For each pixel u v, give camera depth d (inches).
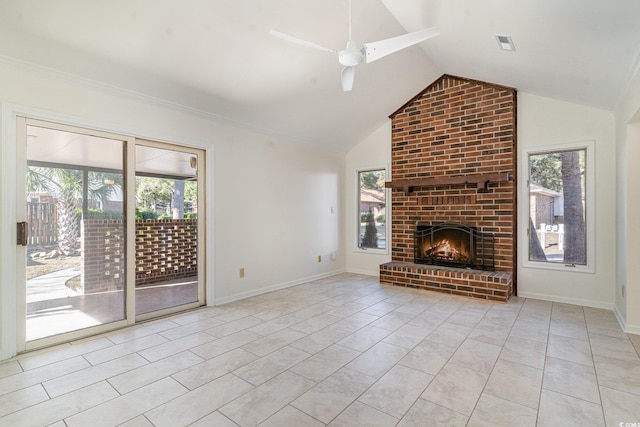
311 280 215.9
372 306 156.6
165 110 141.1
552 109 165.9
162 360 100.7
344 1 112.5
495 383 86.8
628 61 97.7
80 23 94.8
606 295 152.3
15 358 102.3
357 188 244.4
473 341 114.6
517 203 176.1
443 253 194.9
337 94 172.4
